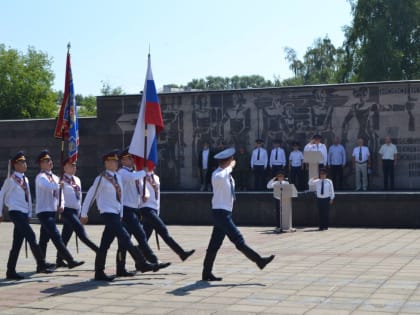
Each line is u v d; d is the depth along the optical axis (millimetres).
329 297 9906
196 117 30422
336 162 27797
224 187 11375
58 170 32812
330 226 22453
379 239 18000
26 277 12570
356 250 15484
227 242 17469
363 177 27516
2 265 14352
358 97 28219
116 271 12586
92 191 12062
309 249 15883
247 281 11477
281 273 12227
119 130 31703
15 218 12523
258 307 9336
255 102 29562
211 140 30234
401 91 27719
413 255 14367
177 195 24391
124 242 11859
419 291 10203
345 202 22312
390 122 27875
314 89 28734
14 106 70000
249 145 29625
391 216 21797
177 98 30672
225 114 30000
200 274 12383
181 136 30656
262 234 20062
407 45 51906
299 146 28766
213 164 29328
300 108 28953
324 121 28656
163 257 14961
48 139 32969
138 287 11195
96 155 32094
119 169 12797
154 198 12969
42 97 72312
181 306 9562
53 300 10266
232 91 29875
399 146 27781
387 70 49406
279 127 29234
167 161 30875
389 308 9062
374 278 11438
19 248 12562
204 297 10164
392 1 50125
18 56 71312
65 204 13383
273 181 21078
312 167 23328
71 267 12859
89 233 21312
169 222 24516
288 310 9094
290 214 20906
